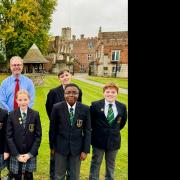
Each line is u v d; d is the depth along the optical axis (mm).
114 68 51688
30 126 4457
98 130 4543
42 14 45875
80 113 4273
